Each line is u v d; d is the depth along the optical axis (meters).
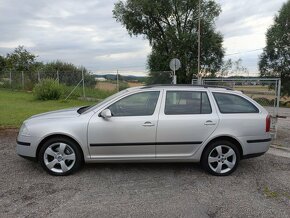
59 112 5.99
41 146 5.48
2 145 7.57
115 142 5.44
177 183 5.25
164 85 5.79
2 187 4.96
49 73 24.59
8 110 13.15
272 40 38.19
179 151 5.57
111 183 5.20
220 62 39.19
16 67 40.06
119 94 5.75
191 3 36.59
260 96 9.43
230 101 5.79
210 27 37.78
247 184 5.25
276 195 4.78
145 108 5.57
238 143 5.67
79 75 22.47
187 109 5.62
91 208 4.25
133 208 4.27
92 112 5.55
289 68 37.91
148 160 5.57
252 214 4.13
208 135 5.56
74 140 5.47
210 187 5.09
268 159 6.78
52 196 4.63
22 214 4.05
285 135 9.45
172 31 36.66
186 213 4.14
